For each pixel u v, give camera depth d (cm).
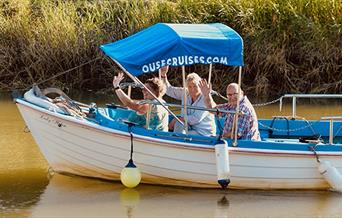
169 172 1123
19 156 1298
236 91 1130
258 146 1115
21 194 1087
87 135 1123
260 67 2045
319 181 1138
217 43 1067
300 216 1012
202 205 1054
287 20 2066
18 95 1188
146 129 1112
